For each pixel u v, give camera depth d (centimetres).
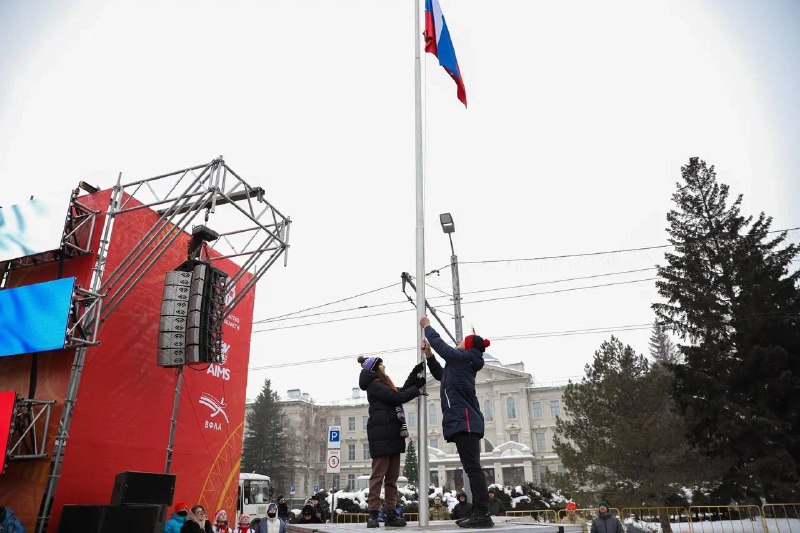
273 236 1027
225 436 1166
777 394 2089
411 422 6550
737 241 2388
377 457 478
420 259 528
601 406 2155
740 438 2038
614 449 2002
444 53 790
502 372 6938
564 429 2228
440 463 6109
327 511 2270
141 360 950
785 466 1931
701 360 2248
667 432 1975
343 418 7556
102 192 927
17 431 788
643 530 1795
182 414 1046
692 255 2450
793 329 2144
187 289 890
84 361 830
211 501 1095
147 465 934
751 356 2103
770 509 1917
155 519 723
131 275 858
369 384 509
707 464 2017
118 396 893
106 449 857
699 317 2323
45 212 869
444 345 455
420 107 612
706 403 2117
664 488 1914
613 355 2278
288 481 6781
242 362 1265
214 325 902
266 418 6619
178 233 873
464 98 805
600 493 2030
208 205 909
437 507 2156
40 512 741
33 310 796
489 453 6194
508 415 6725
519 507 2420
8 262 909
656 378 2150
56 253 879
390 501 477
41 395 819
